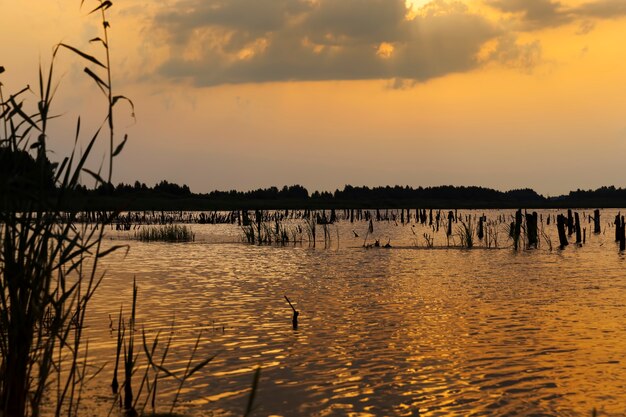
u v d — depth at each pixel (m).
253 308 19.69
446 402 10.67
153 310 18.91
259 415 9.89
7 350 7.35
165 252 42.75
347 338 15.41
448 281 26.84
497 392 11.23
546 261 36.00
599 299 21.80
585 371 12.61
